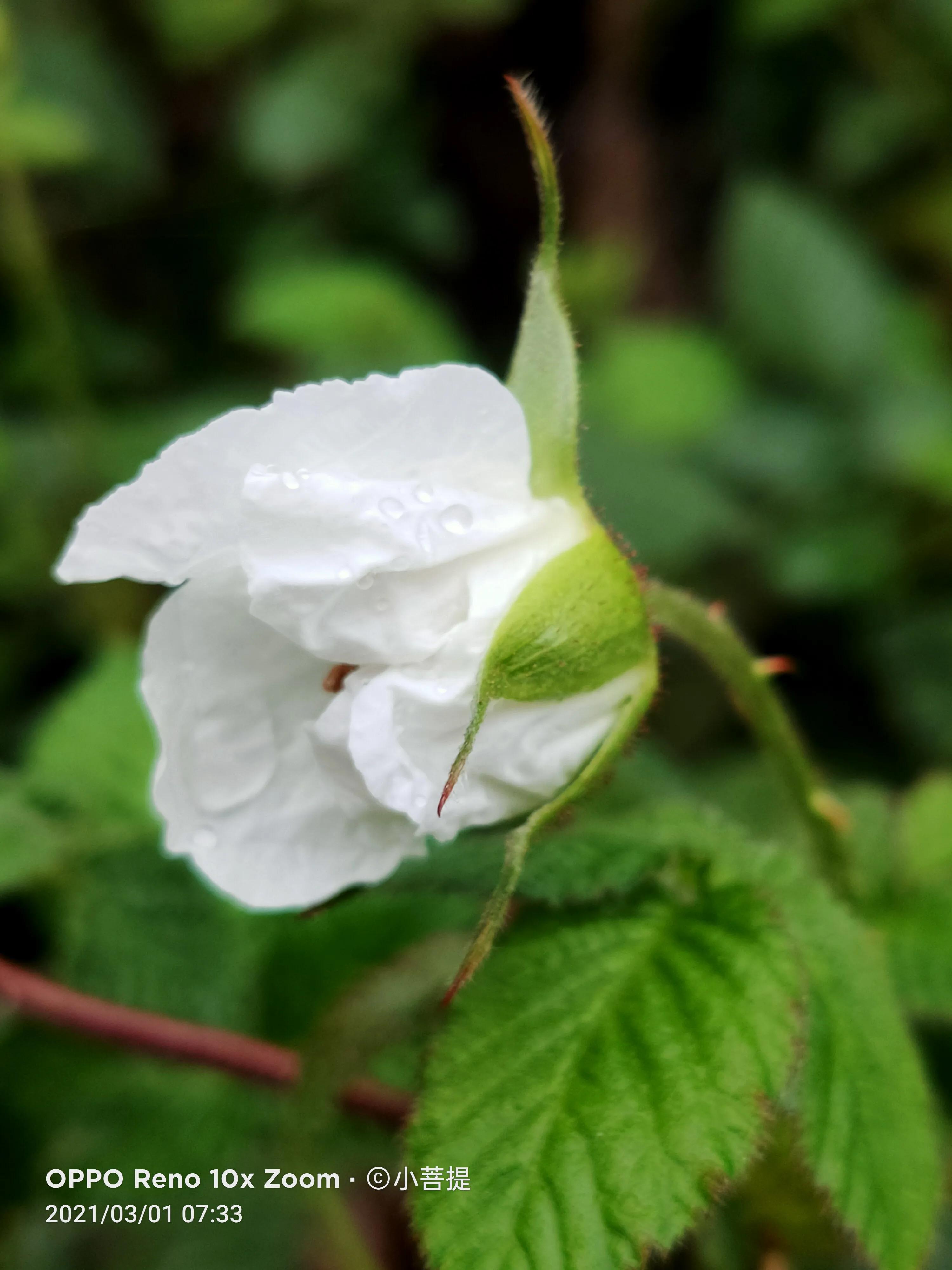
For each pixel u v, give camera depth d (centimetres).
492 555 5
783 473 15
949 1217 8
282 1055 7
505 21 22
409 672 5
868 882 8
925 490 13
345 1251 8
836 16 19
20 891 9
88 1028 7
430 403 5
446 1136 5
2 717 13
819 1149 5
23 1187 8
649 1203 5
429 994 6
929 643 13
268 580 5
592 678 6
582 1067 5
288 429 5
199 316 20
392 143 21
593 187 22
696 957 6
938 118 19
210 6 21
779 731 7
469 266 22
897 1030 6
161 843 8
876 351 16
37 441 15
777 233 16
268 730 6
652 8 22
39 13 21
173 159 22
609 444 14
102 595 14
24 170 18
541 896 6
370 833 6
